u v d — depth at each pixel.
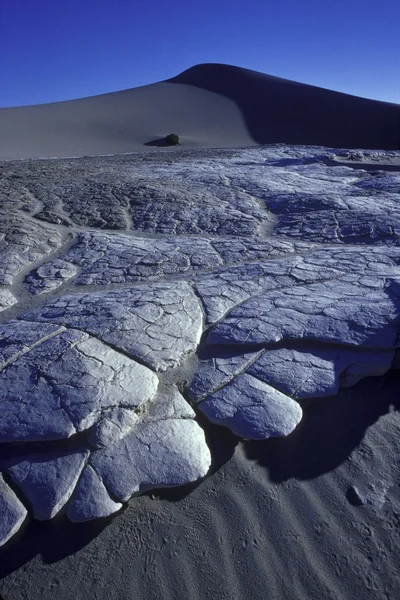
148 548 2.34
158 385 3.14
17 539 2.38
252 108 36.59
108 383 3.04
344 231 6.32
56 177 10.58
